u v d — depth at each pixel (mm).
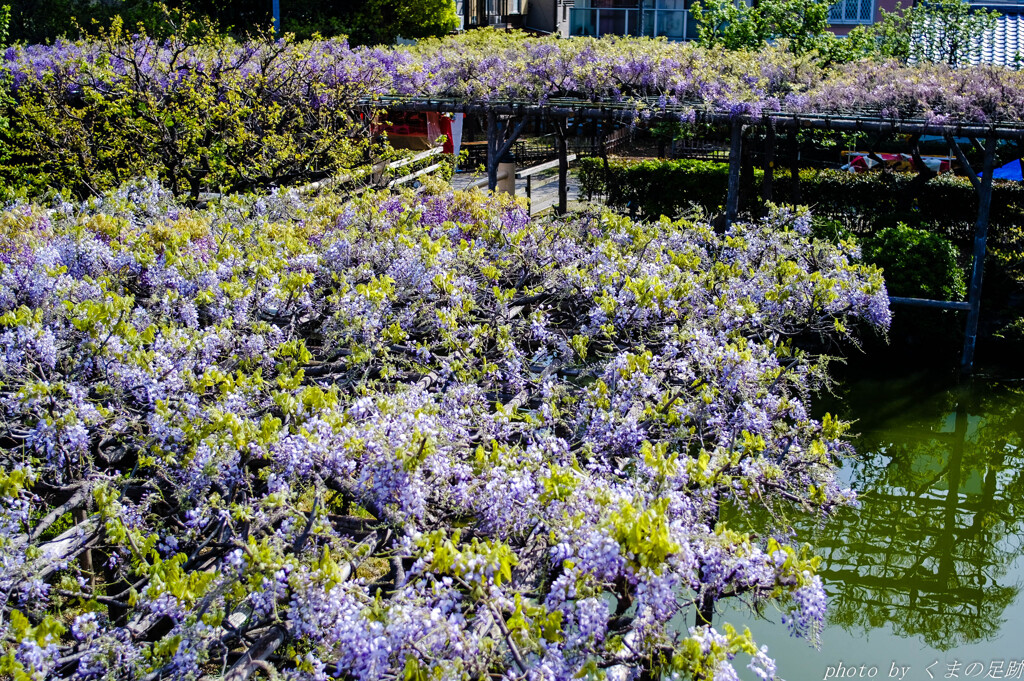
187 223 6977
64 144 11672
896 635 6652
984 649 6449
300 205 8297
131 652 3154
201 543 3918
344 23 21891
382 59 13859
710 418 4906
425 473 3834
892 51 16516
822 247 7355
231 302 5680
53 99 11875
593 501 3562
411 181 12336
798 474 4508
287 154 12164
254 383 4621
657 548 3068
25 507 3736
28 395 4301
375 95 12891
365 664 2959
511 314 6176
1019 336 10977
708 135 19156
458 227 7492
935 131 10406
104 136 12023
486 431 4551
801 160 17125
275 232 7133
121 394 4684
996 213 13414
